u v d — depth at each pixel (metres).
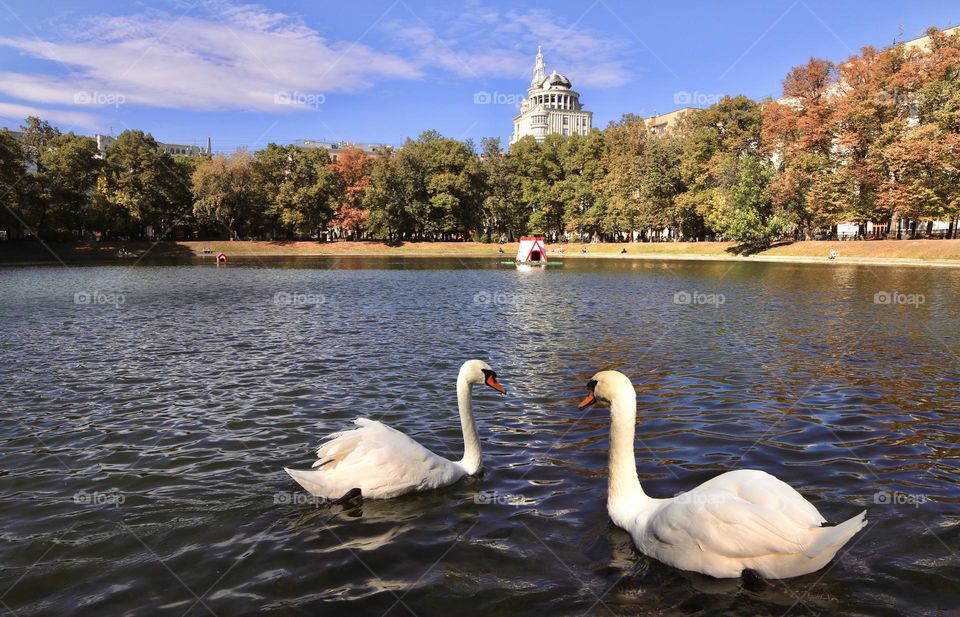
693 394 10.09
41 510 5.79
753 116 78.00
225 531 5.33
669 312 21.75
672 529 4.53
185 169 93.25
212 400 9.82
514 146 115.88
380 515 5.59
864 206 61.31
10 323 19.09
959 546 4.92
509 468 6.75
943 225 74.31
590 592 4.30
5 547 5.08
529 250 65.12
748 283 35.56
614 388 5.30
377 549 4.98
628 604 4.15
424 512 5.64
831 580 4.43
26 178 72.19
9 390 10.55
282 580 4.53
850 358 13.04
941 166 52.50
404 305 24.62
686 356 13.39
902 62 59.28
